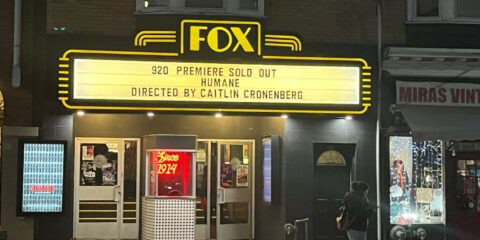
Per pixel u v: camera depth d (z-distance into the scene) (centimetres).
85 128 1538
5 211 1327
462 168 1504
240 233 1609
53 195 1317
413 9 1476
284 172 1422
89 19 1372
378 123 1441
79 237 1532
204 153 1598
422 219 1477
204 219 1594
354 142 1442
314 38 1443
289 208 1413
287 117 1409
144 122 1566
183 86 1330
